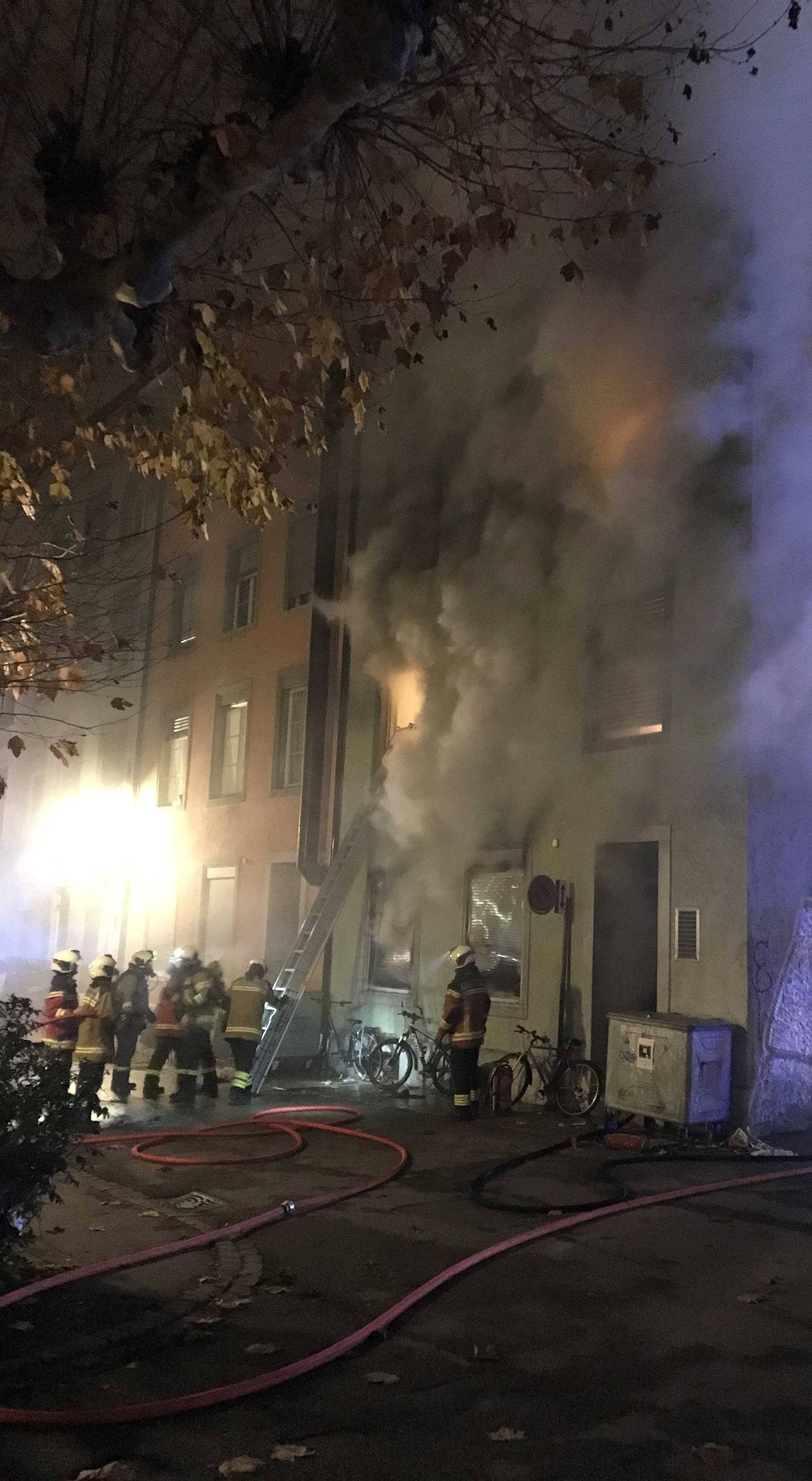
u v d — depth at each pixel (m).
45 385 6.91
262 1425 4.15
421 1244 6.75
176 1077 13.38
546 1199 7.97
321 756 16.80
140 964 12.82
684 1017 10.92
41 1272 6.02
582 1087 11.76
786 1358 4.94
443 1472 3.82
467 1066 11.48
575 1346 5.06
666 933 11.50
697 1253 6.61
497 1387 4.57
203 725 20.77
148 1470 3.78
